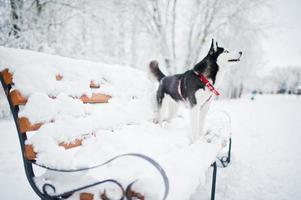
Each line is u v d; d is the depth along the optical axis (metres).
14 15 6.91
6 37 6.05
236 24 11.56
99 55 8.27
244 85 27.62
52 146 1.11
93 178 1.08
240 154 3.83
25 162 1.12
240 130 6.21
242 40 12.70
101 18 8.61
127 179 1.01
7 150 2.94
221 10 11.30
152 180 1.01
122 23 10.48
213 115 3.98
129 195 0.93
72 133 1.31
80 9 8.01
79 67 1.68
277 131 6.25
